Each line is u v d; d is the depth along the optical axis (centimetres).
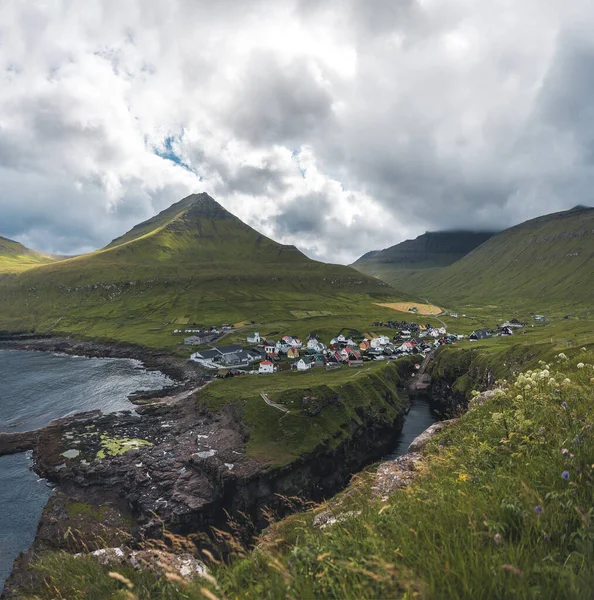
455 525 436
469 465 703
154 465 5953
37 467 6184
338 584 398
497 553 355
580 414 700
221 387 9756
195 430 7350
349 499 968
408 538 438
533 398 856
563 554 355
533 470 526
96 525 4778
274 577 464
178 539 714
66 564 727
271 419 6938
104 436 7219
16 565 3947
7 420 8525
